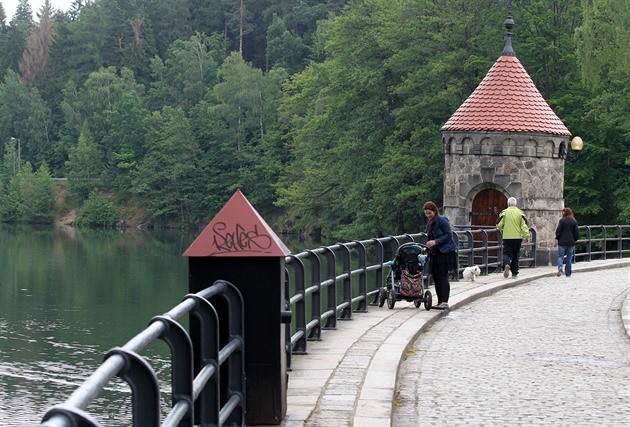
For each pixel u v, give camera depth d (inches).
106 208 4443.9
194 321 303.6
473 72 2058.3
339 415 354.6
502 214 1014.4
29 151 5310.0
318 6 5344.5
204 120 4340.6
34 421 826.2
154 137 4461.1
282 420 332.5
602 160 2015.3
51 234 3914.9
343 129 2292.1
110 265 2397.9
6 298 1689.2
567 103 1999.3
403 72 2175.2
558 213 1273.4
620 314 705.0
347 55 2278.5
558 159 1275.8
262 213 3964.1
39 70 6082.7
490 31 2027.6
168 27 6161.4
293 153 3253.0
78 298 1696.6
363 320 637.9
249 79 4256.9
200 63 5152.6
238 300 321.4
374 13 2266.2
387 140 2119.8
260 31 5954.7
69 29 5994.1
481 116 1262.3
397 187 2066.9
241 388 319.3
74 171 4724.4
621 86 1926.7
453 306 739.4
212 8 6200.8
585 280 1029.2
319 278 558.9
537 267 1214.3
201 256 320.2
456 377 467.8
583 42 1879.9
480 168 1259.8
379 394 392.2
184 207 4340.6
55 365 1074.7
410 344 553.9
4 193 4849.9
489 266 1097.4
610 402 416.5
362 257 692.1
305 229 3376.0
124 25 6033.5
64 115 5339.6
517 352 543.8
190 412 228.4
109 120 4849.9
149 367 186.1
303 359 477.4
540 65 2106.3
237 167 4220.0
